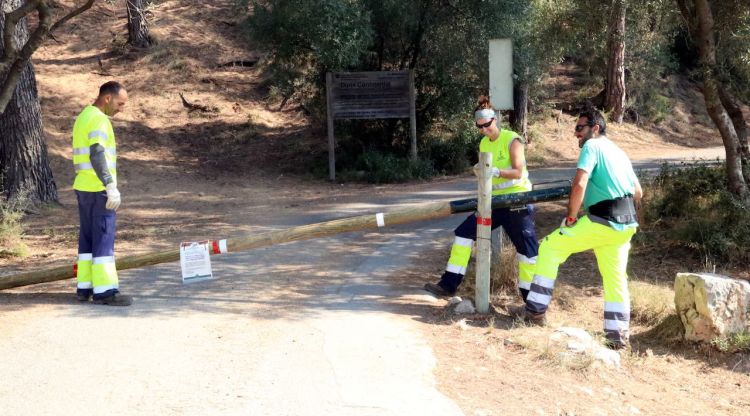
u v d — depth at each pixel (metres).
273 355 4.96
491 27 18.41
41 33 7.59
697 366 5.57
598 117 5.58
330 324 5.73
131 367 4.69
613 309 5.64
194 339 5.29
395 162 19.09
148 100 24.06
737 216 8.52
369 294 6.79
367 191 16.69
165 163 19.95
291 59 19.59
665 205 10.01
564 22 13.04
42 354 4.91
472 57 19.36
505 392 4.53
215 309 6.16
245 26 19.59
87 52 27.11
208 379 4.50
